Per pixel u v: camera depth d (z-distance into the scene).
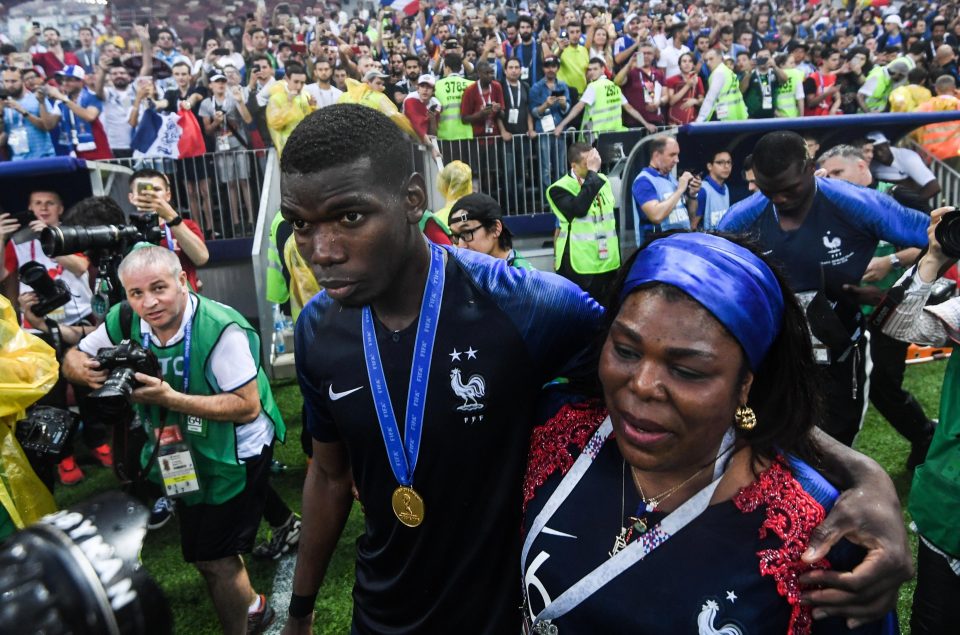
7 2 12.98
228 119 7.83
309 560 1.62
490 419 1.27
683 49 10.06
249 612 2.78
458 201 3.20
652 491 1.05
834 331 2.69
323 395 1.37
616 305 1.10
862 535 0.97
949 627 1.79
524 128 8.09
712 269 0.95
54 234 2.53
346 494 1.60
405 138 1.12
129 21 13.33
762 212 2.85
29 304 3.36
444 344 1.26
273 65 10.08
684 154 5.78
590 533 1.07
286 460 4.38
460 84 7.80
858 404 2.79
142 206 4.25
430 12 13.05
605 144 7.18
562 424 1.19
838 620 0.99
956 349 1.89
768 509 0.99
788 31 11.95
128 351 2.22
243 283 7.80
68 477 4.30
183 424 2.33
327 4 13.52
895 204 2.69
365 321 1.31
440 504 1.31
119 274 2.34
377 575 1.45
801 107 9.50
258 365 2.60
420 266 1.26
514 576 1.33
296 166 1.02
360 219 1.03
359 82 8.16
